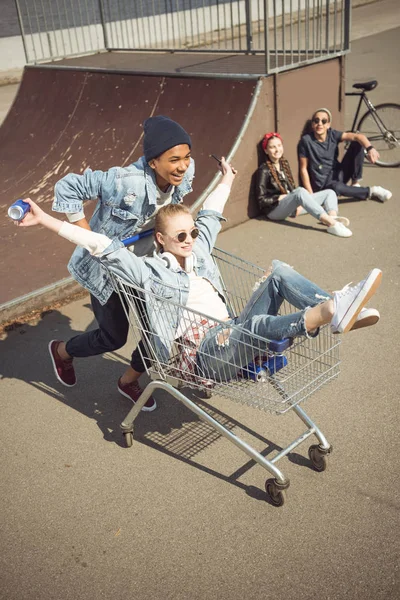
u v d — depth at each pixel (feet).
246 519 10.28
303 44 52.75
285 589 8.95
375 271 8.83
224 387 10.65
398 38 57.88
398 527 9.87
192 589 9.07
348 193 24.22
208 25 61.05
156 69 27.12
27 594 9.16
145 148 10.57
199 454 11.94
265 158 23.43
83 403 13.71
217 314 11.22
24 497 11.12
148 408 13.28
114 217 11.19
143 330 10.92
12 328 16.83
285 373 10.75
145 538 10.05
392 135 28.30
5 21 53.36
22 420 13.25
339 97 26.23
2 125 31.81
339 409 12.84
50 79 31.53
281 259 19.98
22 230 22.03
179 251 10.88
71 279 17.99
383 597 8.71
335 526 9.99
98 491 11.16
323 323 9.43
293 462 11.50
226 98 23.52
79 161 27.17
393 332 15.46
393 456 11.43
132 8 54.65
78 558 9.75
